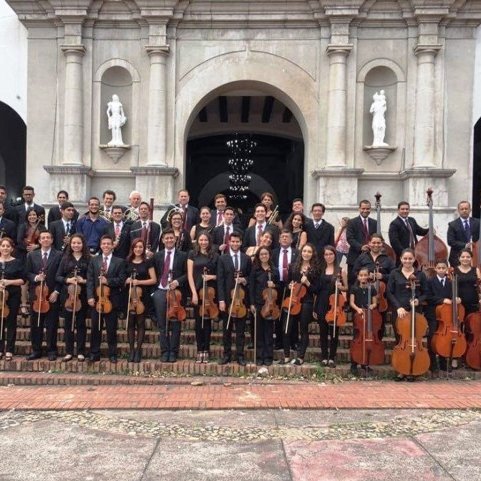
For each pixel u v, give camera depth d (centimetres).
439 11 1127
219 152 2072
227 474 444
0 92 1208
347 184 1145
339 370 736
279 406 604
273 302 736
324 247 771
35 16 1172
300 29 1176
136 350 756
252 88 1239
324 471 450
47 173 1185
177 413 587
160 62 1164
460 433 530
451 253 895
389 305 750
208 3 1153
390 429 540
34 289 753
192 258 763
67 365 741
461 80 1160
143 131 1180
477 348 734
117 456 476
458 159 1162
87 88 1181
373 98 1177
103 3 1156
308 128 1177
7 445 499
